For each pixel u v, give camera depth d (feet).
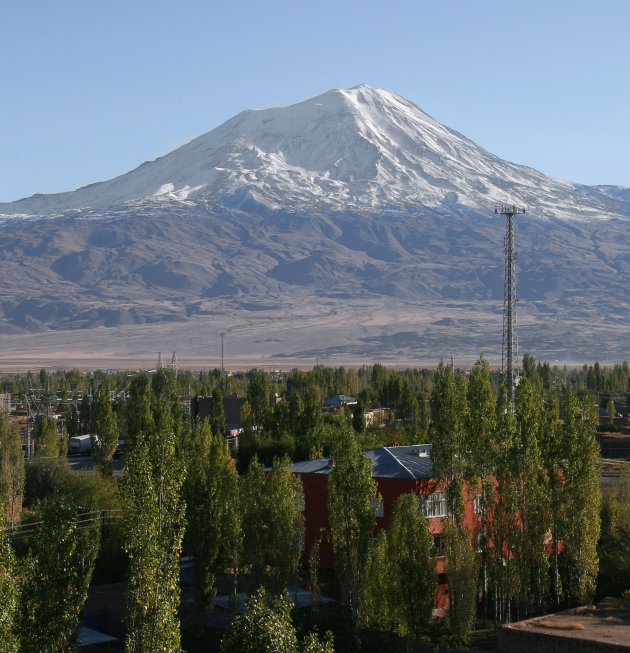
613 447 474.49
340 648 204.03
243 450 360.48
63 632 164.66
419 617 203.41
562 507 226.17
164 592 155.74
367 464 212.23
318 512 259.19
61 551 167.63
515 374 323.78
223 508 224.33
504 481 225.56
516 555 222.48
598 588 240.32
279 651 147.02
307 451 358.23
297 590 228.43
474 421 238.07
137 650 152.35
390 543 207.10
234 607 211.41
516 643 186.09
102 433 373.81
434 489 244.63
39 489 323.98
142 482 157.58
